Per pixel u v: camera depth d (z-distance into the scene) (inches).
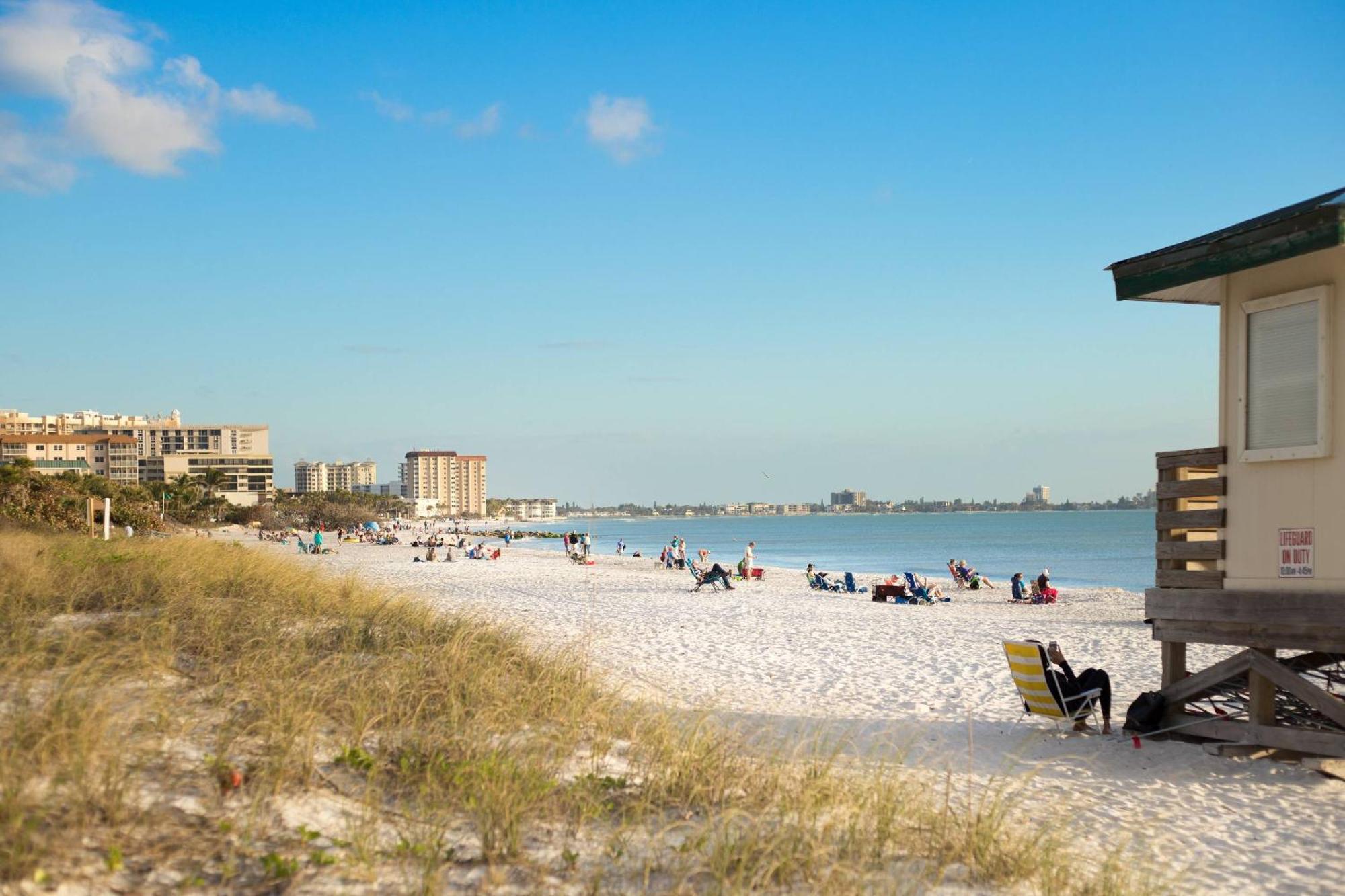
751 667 517.7
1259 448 323.0
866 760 279.1
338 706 247.8
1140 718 350.6
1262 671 323.0
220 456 7411.4
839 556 3137.3
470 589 1063.6
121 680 238.2
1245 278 332.2
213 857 163.3
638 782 231.1
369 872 163.6
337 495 7554.1
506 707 266.5
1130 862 209.3
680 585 1264.8
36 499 1317.7
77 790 168.7
